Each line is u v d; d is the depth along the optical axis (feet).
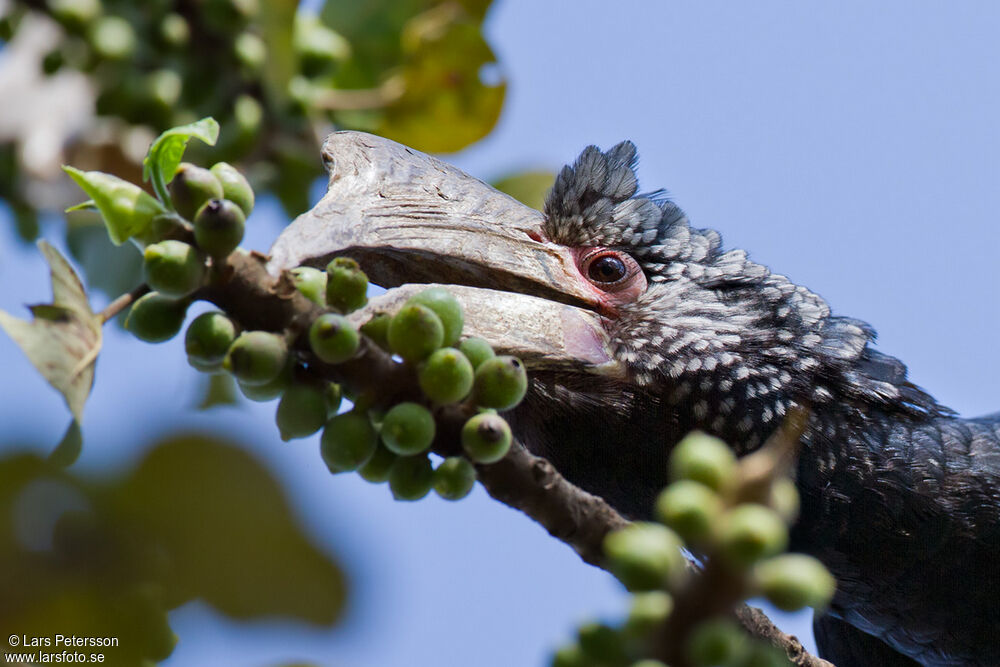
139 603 17.85
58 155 33.40
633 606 14.26
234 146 33.86
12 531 17.28
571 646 15.55
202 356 17.52
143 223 17.37
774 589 13.33
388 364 18.30
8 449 17.04
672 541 14.14
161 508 17.99
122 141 33.12
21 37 33.96
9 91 33.68
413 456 18.57
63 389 15.60
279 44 33.86
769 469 13.12
